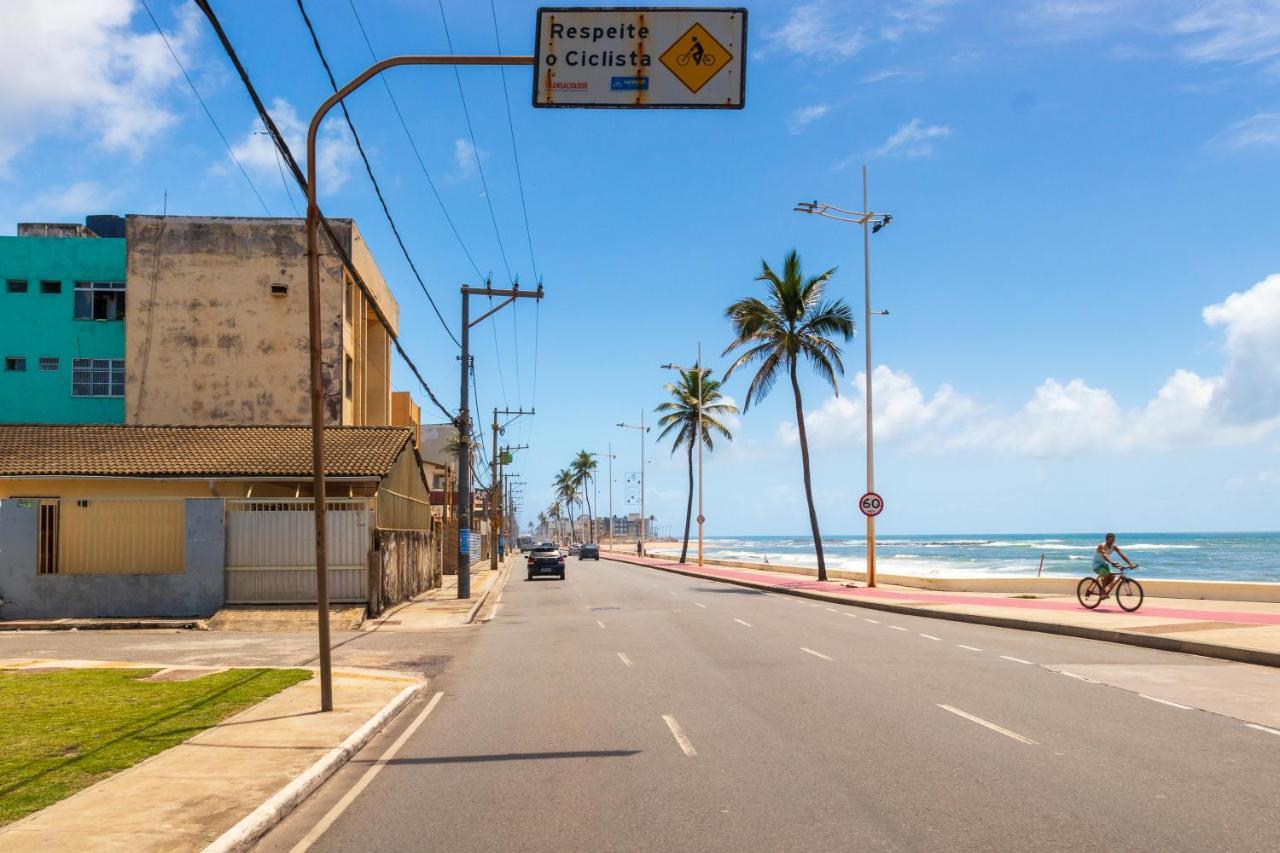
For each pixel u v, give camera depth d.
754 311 41.72
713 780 7.93
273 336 38.88
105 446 27.44
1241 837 6.21
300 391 38.72
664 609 27.27
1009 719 10.35
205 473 25.48
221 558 23.52
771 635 19.70
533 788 7.86
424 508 38.91
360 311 42.34
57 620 22.48
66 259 40.94
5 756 8.77
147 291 38.84
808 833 6.43
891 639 18.80
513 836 6.56
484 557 95.56
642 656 16.56
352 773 8.58
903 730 9.82
